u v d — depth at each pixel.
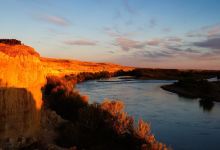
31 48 14.16
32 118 11.87
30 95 11.78
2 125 9.63
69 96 25.09
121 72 139.50
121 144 16.39
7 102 9.90
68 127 16.06
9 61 10.62
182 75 134.00
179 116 32.56
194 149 20.73
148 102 43.47
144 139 16.62
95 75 105.00
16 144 9.95
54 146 12.33
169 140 22.73
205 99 49.69
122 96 49.34
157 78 119.44
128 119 18.78
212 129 26.62
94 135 16.78
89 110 18.91
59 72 76.88
